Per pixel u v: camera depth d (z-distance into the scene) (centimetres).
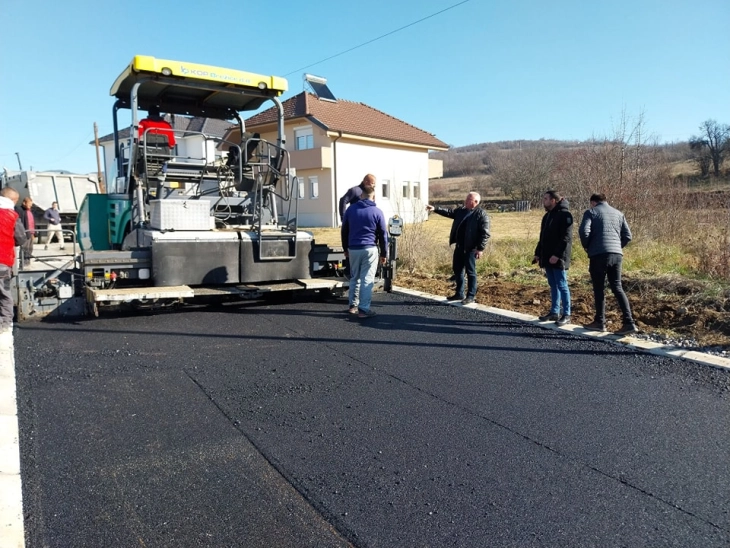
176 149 887
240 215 831
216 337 640
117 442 377
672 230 1159
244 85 800
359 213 743
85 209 935
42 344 605
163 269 723
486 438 385
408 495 316
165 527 286
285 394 465
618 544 273
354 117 3136
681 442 378
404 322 715
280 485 326
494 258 1180
